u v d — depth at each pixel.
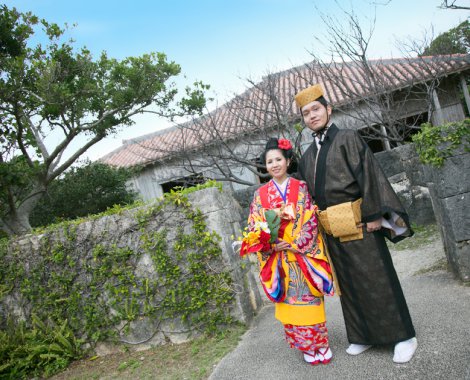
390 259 2.65
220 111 11.54
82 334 4.31
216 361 3.36
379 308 2.57
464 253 3.53
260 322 4.05
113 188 10.65
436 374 2.32
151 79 8.41
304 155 2.90
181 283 4.02
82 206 10.48
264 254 2.74
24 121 8.66
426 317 3.07
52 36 7.93
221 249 3.97
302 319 2.67
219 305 3.97
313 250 2.62
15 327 4.50
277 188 2.77
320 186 2.68
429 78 8.38
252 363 3.10
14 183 7.66
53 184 10.45
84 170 10.64
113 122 9.02
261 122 8.95
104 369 3.88
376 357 2.67
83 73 8.45
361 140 2.60
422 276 4.11
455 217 3.51
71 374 3.96
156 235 4.03
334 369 2.65
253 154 8.95
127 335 4.18
